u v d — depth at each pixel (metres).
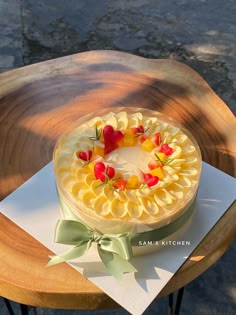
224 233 0.47
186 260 0.45
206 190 0.51
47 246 0.46
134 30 1.31
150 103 0.61
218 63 1.21
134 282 0.43
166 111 0.60
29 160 0.54
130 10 1.37
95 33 1.30
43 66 0.65
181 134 0.50
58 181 0.45
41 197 0.50
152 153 0.48
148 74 0.65
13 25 1.31
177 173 0.46
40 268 0.45
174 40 1.28
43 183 0.51
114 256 0.43
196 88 0.63
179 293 0.57
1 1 1.38
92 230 0.44
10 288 0.44
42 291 0.43
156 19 1.35
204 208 0.49
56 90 0.62
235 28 1.33
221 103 0.61
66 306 0.44
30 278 0.44
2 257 0.46
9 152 0.55
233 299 0.74
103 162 0.46
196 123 0.58
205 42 1.28
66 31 1.30
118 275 0.42
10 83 0.63
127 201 0.43
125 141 0.48
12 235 0.47
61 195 0.45
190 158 0.47
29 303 0.45
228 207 0.49
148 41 1.28
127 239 0.42
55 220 0.48
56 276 0.44
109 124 0.51
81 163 0.46
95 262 0.45
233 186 0.51
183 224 0.46
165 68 0.65
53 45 1.25
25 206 0.49
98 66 0.66
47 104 0.61
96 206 0.43
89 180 0.45
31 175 0.53
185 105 0.60
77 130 0.51
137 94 0.62
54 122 0.58
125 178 0.45
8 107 0.60
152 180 0.44
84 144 0.48
